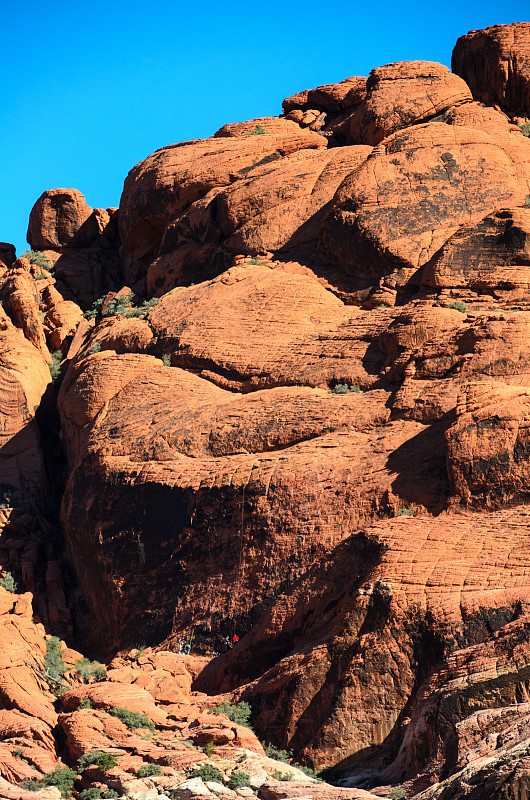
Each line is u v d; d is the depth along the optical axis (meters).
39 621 52.72
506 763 30.25
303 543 46.56
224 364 55.78
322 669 39.94
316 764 38.22
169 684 44.22
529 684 34.72
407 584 39.97
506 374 48.75
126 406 55.78
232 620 46.41
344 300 58.38
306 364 54.53
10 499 59.50
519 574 38.88
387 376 52.19
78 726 40.31
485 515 43.03
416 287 57.09
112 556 51.69
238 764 36.53
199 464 51.28
